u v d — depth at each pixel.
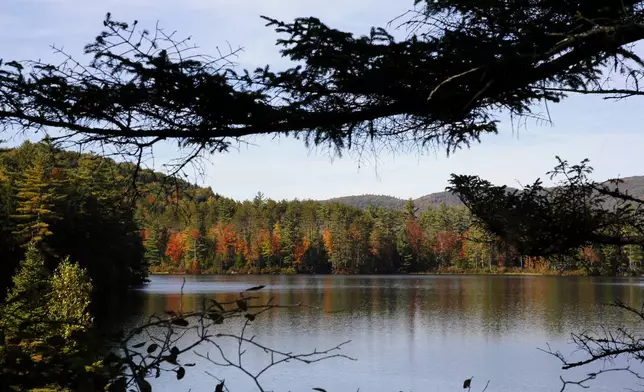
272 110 2.81
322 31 2.52
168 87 2.68
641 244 3.49
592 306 31.34
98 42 2.60
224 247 87.81
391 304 34.41
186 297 36.03
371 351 18.77
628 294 39.38
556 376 15.11
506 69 2.57
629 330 20.95
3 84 2.61
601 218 3.59
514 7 2.69
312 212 92.75
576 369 15.70
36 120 2.75
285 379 14.44
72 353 2.24
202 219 89.25
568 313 28.19
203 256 87.31
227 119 2.85
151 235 81.50
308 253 87.69
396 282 59.62
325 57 2.59
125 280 40.25
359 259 85.94
